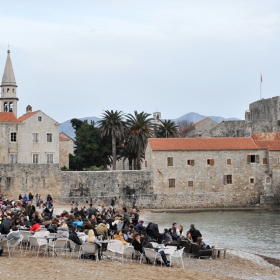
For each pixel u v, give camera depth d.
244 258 58.91
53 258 43.81
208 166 129.62
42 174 122.69
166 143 129.88
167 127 152.38
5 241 43.06
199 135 191.75
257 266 53.97
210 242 75.94
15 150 128.62
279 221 102.31
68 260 43.16
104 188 125.44
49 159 131.62
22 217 54.75
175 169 128.25
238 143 132.25
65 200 122.19
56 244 44.50
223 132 187.50
